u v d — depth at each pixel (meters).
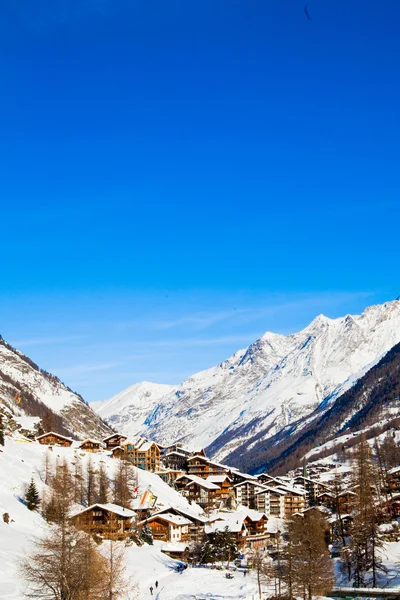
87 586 91.44
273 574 134.75
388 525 187.12
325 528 196.50
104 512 173.25
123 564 146.75
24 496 176.25
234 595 132.88
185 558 179.00
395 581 139.62
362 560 142.50
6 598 99.56
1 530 142.12
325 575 132.75
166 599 128.12
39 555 93.75
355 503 188.38
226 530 194.75
